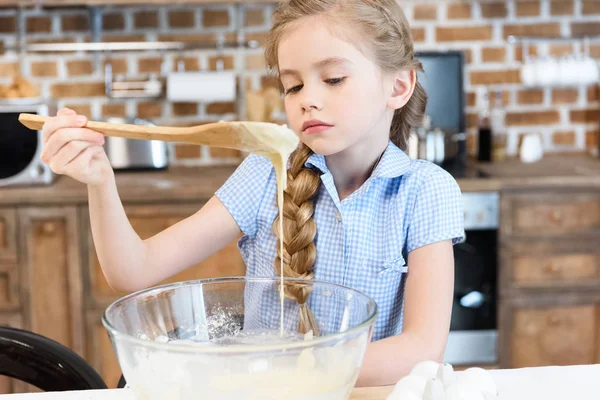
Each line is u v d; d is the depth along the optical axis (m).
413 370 0.85
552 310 2.69
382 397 0.88
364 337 0.74
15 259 2.57
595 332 2.71
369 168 1.25
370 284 1.24
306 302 0.87
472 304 2.67
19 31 3.04
